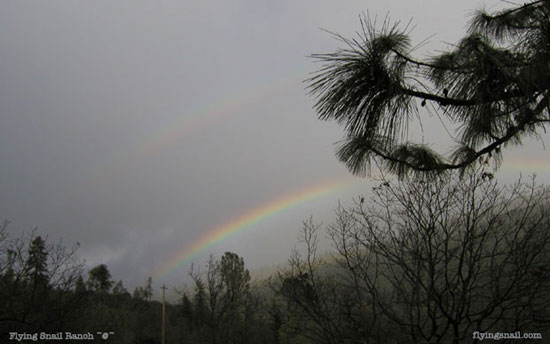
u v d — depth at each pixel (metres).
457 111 2.17
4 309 7.18
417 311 2.85
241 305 13.27
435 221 2.84
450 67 2.14
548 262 2.43
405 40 2.18
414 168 2.88
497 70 1.96
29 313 7.33
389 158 2.85
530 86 1.87
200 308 15.07
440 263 3.14
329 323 3.16
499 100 2.04
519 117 2.17
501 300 2.48
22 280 7.68
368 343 2.93
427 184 2.94
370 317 3.28
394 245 3.02
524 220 2.53
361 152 2.65
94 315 9.41
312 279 3.45
